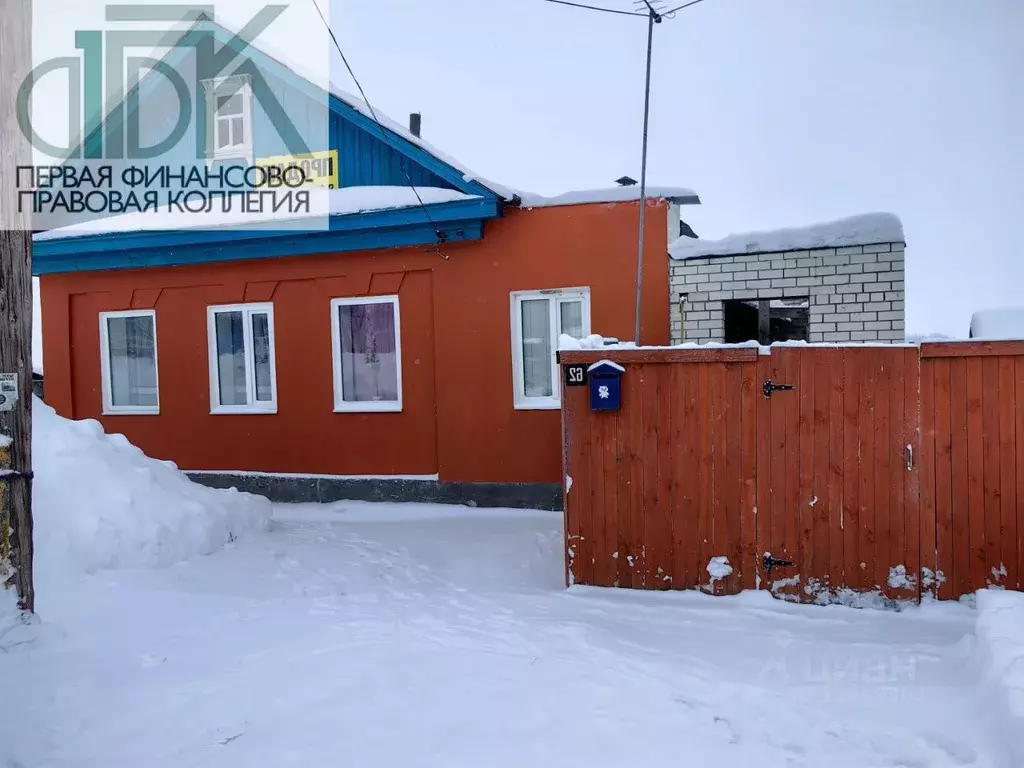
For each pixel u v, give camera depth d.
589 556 5.14
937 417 4.51
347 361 8.76
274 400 8.98
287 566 5.66
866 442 4.61
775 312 7.34
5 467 3.79
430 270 8.23
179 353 9.38
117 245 8.89
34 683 3.40
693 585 4.93
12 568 3.80
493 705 3.29
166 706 3.30
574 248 7.67
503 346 7.95
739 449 4.84
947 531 4.51
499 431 8.02
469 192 7.61
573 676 3.59
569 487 5.16
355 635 4.16
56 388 9.93
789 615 4.54
